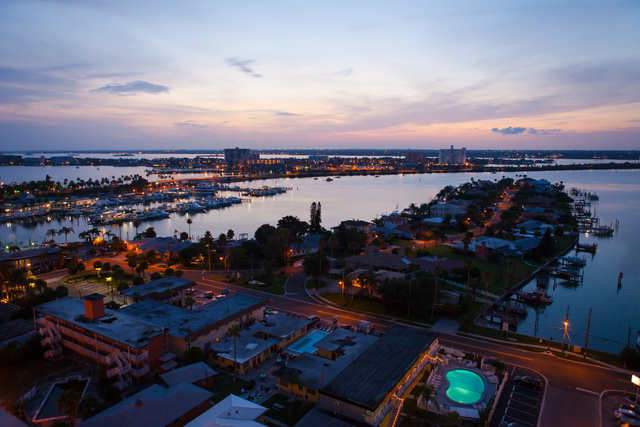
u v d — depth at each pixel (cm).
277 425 5672
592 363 7638
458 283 12462
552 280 14350
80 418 5672
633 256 17612
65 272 13512
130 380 6606
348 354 7294
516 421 5825
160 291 10294
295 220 19112
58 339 7744
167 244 15850
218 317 8581
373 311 10169
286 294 11425
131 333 7175
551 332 9950
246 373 7162
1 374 7050
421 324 9394
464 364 7481
